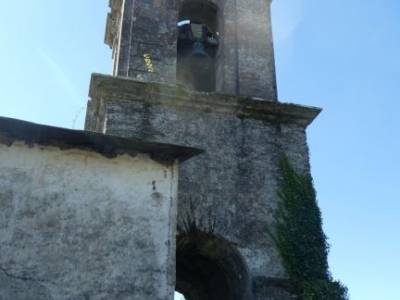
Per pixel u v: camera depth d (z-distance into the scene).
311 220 13.53
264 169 14.10
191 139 13.99
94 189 10.21
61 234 9.66
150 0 16.42
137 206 10.28
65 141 10.41
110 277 9.52
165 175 10.73
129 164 10.66
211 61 17.09
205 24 18.42
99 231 9.86
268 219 13.41
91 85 14.25
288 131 14.92
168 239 10.13
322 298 12.24
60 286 9.23
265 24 17.23
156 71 15.17
